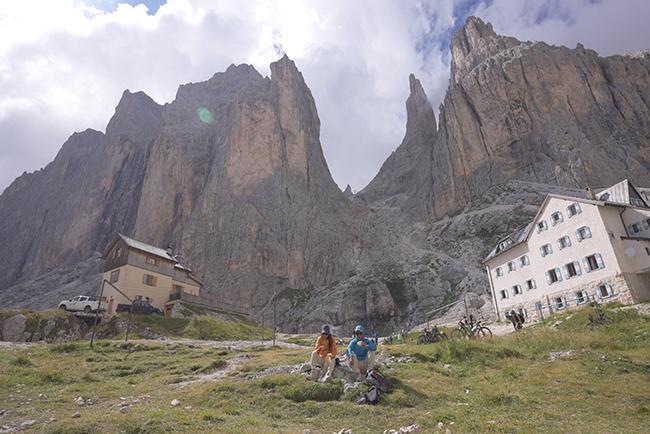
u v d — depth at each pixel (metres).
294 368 15.88
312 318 87.44
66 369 19.69
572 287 39.84
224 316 57.00
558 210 42.31
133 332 39.34
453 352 17.83
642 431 8.53
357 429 9.34
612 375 14.06
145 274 52.47
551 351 18.67
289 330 88.44
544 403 11.12
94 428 8.88
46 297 107.75
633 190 40.25
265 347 29.91
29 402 12.72
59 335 39.41
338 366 14.09
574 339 20.42
